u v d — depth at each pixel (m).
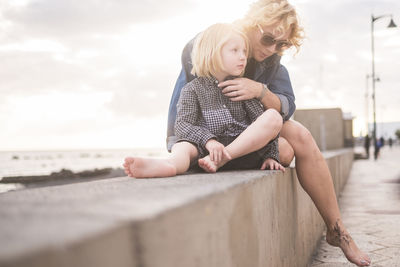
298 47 2.52
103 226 0.58
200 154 2.02
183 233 0.81
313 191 2.40
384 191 6.88
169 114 2.48
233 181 1.30
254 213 1.43
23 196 0.99
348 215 4.50
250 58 2.44
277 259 1.84
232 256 1.15
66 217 0.63
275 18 2.23
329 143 15.06
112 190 1.05
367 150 25.95
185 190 1.02
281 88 2.55
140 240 0.65
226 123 2.12
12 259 0.43
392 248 2.95
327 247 3.12
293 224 2.27
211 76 2.24
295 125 2.43
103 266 0.56
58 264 0.48
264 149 2.12
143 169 1.68
